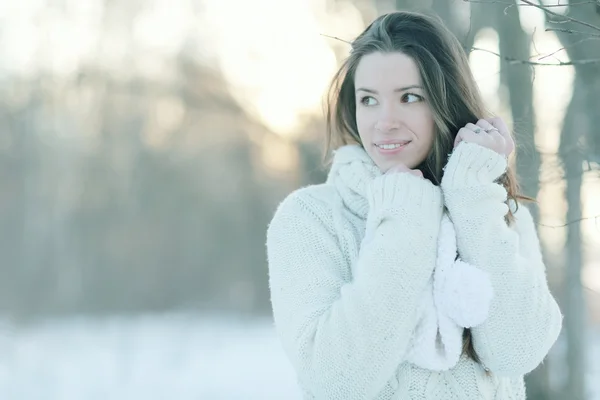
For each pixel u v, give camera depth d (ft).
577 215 16.84
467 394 8.13
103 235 83.15
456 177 8.26
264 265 84.43
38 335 60.13
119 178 83.05
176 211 84.02
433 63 8.46
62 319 74.08
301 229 8.59
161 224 84.33
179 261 84.17
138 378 41.68
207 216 84.07
